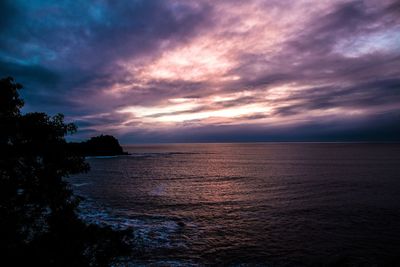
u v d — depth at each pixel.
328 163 100.94
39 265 9.59
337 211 33.00
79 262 10.63
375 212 32.44
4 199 9.93
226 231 25.75
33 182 10.73
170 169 85.75
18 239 10.05
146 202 37.72
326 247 22.14
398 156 139.75
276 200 39.25
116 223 27.61
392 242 23.20
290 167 88.06
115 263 18.50
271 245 22.48
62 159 11.41
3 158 10.24
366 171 73.75
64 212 11.54
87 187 50.72
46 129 11.27
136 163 110.38
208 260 19.64
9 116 10.68
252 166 94.06
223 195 42.97
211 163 109.44
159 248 21.47
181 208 34.47
